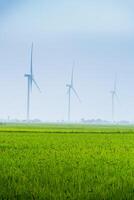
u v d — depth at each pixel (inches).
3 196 460.8
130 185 538.9
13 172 643.5
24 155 951.6
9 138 1787.6
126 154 1011.9
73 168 698.8
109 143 1487.5
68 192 482.6
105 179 584.1
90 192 488.7
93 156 939.3
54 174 624.1
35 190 491.8
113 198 456.8
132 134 2450.8
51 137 1927.9
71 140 1675.7
